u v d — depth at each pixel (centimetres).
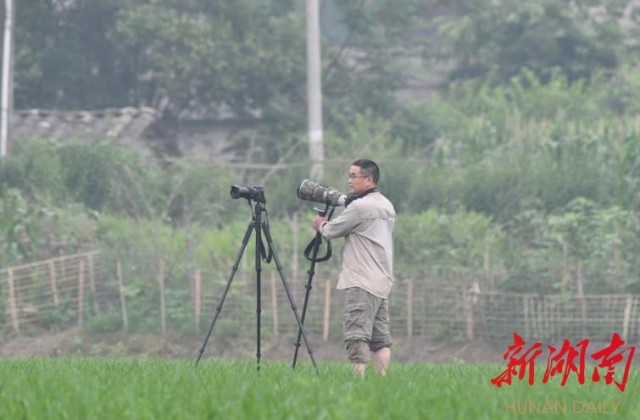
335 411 2308
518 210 10181
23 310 8825
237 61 13412
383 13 14275
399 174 10456
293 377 3291
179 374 3403
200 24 13475
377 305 3844
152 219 9500
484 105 14038
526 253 9006
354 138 11888
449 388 3003
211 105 14200
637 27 16438
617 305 8288
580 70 15362
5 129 11181
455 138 12650
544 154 10644
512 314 8412
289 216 10406
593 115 13350
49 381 2972
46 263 8994
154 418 2288
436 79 16562
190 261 8962
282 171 10894
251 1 13700
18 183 10525
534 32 15312
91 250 9538
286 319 8612
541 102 13562
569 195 10156
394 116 13200
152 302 8881
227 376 3316
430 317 8588
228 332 8581
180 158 11438
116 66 14150
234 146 13438
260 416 2283
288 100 14000
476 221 9588
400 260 9269
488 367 4578
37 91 13962
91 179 10638
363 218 3828
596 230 9119
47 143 10844
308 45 10906
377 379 3328
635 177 10044
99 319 8738
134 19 13250
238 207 10494
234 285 8775
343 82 14162
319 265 9025
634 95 14288
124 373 3522
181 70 13700
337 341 8494
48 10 13838
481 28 15325
